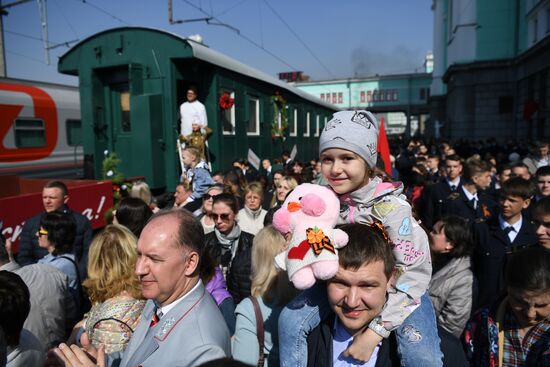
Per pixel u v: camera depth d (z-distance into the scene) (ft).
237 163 28.60
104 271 8.05
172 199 23.62
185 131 24.80
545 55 67.67
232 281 11.07
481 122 91.20
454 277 10.07
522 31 84.94
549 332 6.05
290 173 21.72
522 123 83.82
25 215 15.29
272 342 7.49
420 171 25.94
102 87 25.45
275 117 38.37
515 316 6.47
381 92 194.80
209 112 26.73
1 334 6.06
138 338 6.50
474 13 92.07
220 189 15.05
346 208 5.92
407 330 5.18
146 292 6.07
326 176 5.82
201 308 6.16
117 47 24.31
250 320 7.61
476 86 91.35
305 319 5.66
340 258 4.98
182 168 23.53
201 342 5.74
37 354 7.23
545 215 9.32
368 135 5.63
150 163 23.08
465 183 18.49
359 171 5.55
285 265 5.33
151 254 5.95
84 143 25.09
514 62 86.33
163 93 23.95
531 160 27.32
